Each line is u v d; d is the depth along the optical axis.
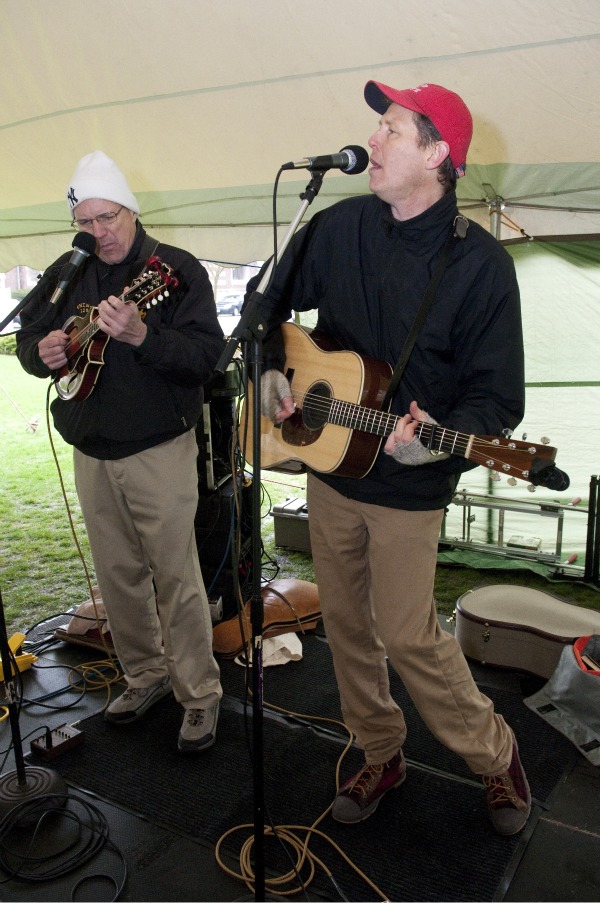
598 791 2.08
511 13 2.13
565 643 2.56
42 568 3.88
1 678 2.71
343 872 1.79
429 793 2.07
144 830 1.94
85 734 2.38
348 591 1.87
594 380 3.59
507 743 1.88
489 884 1.74
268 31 2.45
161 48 2.65
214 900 1.71
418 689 1.73
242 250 3.79
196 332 2.07
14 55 2.88
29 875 1.76
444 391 1.72
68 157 3.47
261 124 2.95
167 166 3.38
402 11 2.23
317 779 2.15
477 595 2.94
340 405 1.78
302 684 2.68
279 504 4.12
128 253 2.07
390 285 1.67
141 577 2.35
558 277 3.53
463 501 3.88
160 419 2.08
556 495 3.76
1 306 14.15
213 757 2.25
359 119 2.81
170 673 2.29
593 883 1.74
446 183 1.58
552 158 2.76
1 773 2.16
